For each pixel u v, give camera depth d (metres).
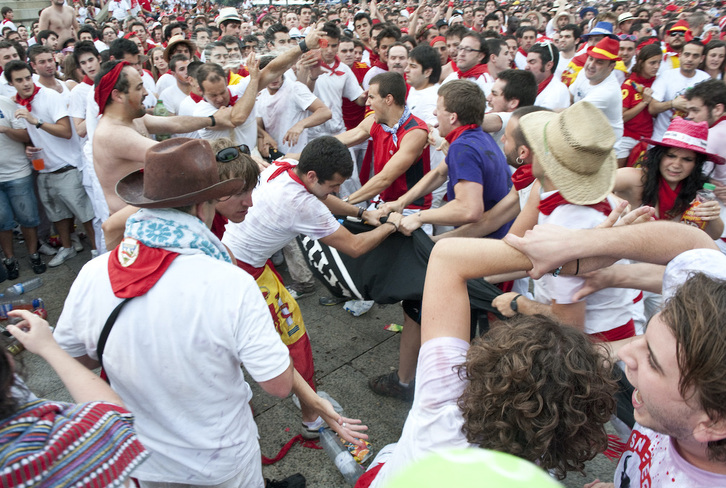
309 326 4.03
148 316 1.46
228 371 1.60
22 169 4.81
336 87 5.48
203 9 24.08
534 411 0.96
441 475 0.52
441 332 1.27
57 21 9.70
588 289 1.71
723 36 9.94
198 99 4.77
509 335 1.07
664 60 6.48
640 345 0.99
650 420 0.99
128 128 2.95
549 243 1.30
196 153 1.51
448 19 11.88
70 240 5.37
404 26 12.30
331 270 2.96
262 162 3.59
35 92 4.68
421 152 3.58
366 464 2.72
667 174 2.52
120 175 3.00
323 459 2.78
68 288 4.80
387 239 2.80
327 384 3.35
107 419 1.07
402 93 3.46
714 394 0.81
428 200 3.97
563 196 1.71
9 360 0.99
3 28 10.09
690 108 3.49
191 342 1.49
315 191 2.50
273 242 2.55
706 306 0.83
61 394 3.32
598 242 1.31
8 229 4.86
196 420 1.61
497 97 3.73
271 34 7.11
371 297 2.90
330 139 2.44
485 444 1.02
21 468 0.90
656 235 1.35
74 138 4.93
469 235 2.94
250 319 1.53
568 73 6.56
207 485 1.72
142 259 1.49
